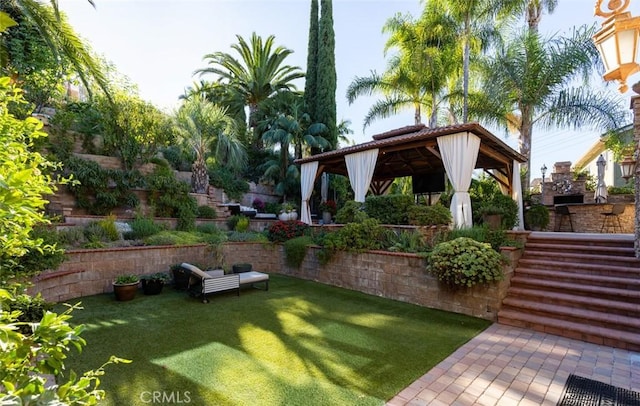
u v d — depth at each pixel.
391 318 5.38
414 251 6.63
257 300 6.37
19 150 1.74
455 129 7.49
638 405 2.98
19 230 1.59
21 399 1.01
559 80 11.41
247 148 17.39
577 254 6.29
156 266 7.37
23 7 6.33
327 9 16.77
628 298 4.95
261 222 12.22
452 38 13.99
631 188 12.27
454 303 5.78
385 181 14.97
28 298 2.35
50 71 9.86
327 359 3.79
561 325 4.73
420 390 3.18
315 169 11.02
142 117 10.55
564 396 3.12
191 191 11.72
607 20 2.71
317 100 16.72
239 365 3.58
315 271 8.29
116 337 4.30
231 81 19.06
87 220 8.20
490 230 6.92
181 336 4.39
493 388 3.24
